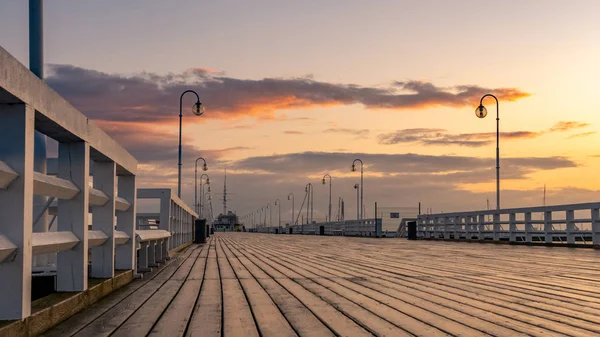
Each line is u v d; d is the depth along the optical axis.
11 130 4.62
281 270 13.08
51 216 11.53
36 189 5.33
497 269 13.02
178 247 22.94
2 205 4.62
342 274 11.89
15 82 4.36
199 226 34.69
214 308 7.11
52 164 13.02
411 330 5.62
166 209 18.94
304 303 7.51
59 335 5.36
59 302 5.98
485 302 7.52
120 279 9.39
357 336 5.34
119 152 8.89
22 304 4.67
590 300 7.70
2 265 4.64
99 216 8.56
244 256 19.30
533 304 7.33
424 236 41.62
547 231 25.72
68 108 5.91
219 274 11.99
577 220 23.69
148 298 8.03
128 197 10.47
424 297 8.05
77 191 6.62
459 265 14.35
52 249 5.75
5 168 4.38
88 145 6.87
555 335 5.36
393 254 20.00
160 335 5.41
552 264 14.52
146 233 12.11
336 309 6.97
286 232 89.62
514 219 28.31
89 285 7.55
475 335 5.37
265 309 7.01
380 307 7.11
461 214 34.34
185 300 7.84
